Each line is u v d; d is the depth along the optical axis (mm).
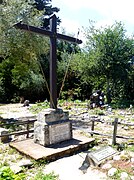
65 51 25359
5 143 7371
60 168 5641
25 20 12414
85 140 7262
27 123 8039
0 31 11438
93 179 5066
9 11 11703
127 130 9867
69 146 6691
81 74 21266
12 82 22625
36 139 6914
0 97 22594
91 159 5723
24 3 12977
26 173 5359
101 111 14797
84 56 20266
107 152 6090
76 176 5227
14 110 16094
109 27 19719
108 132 9359
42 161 5871
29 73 21469
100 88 22078
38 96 23281
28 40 12516
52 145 6758
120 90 21609
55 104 7043
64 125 7105
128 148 6906
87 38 20438
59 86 23234
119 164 5578
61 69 23500
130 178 4938
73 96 22469
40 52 14156
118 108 16969
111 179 5023
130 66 20188
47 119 6762
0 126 8820
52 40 6859
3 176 3098
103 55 19141
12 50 12422
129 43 19828
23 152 6223
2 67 22672
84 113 14422
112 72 19391
